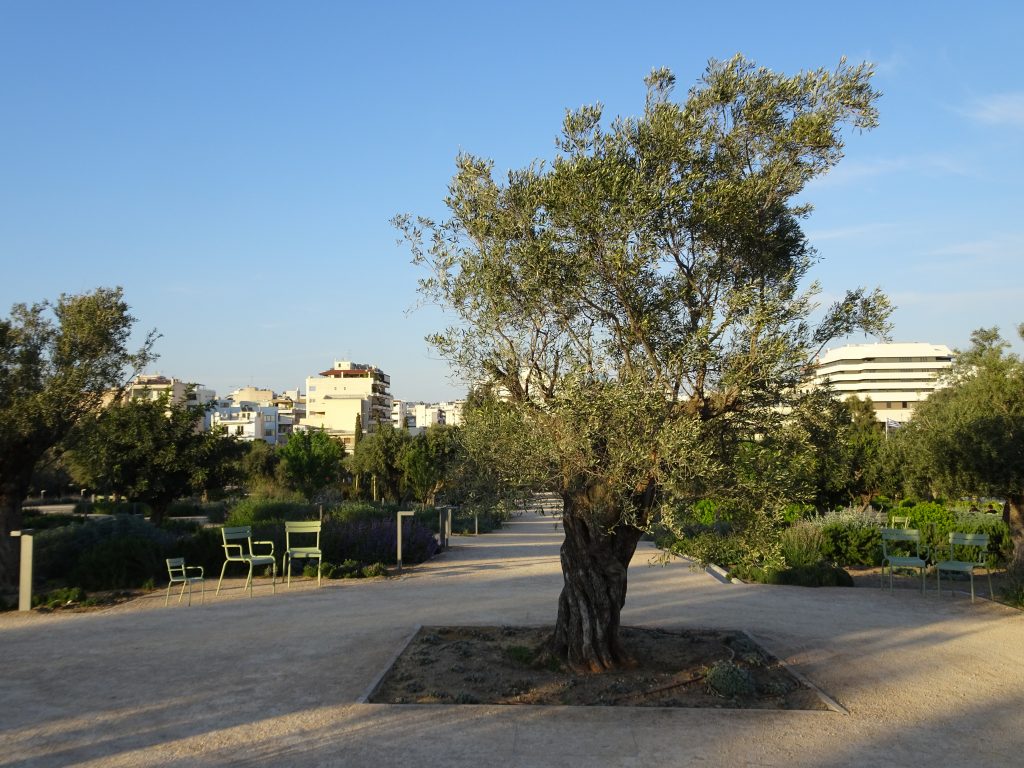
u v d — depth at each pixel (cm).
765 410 800
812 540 1775
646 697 758
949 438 1570
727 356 778
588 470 752
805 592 1447
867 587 1515
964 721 688
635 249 779
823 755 601
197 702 730
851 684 812
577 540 873
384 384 13212
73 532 1662
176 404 2456
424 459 3491
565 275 802
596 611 862
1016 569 1503
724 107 838
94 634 1044
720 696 761
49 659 900
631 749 611
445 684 797
